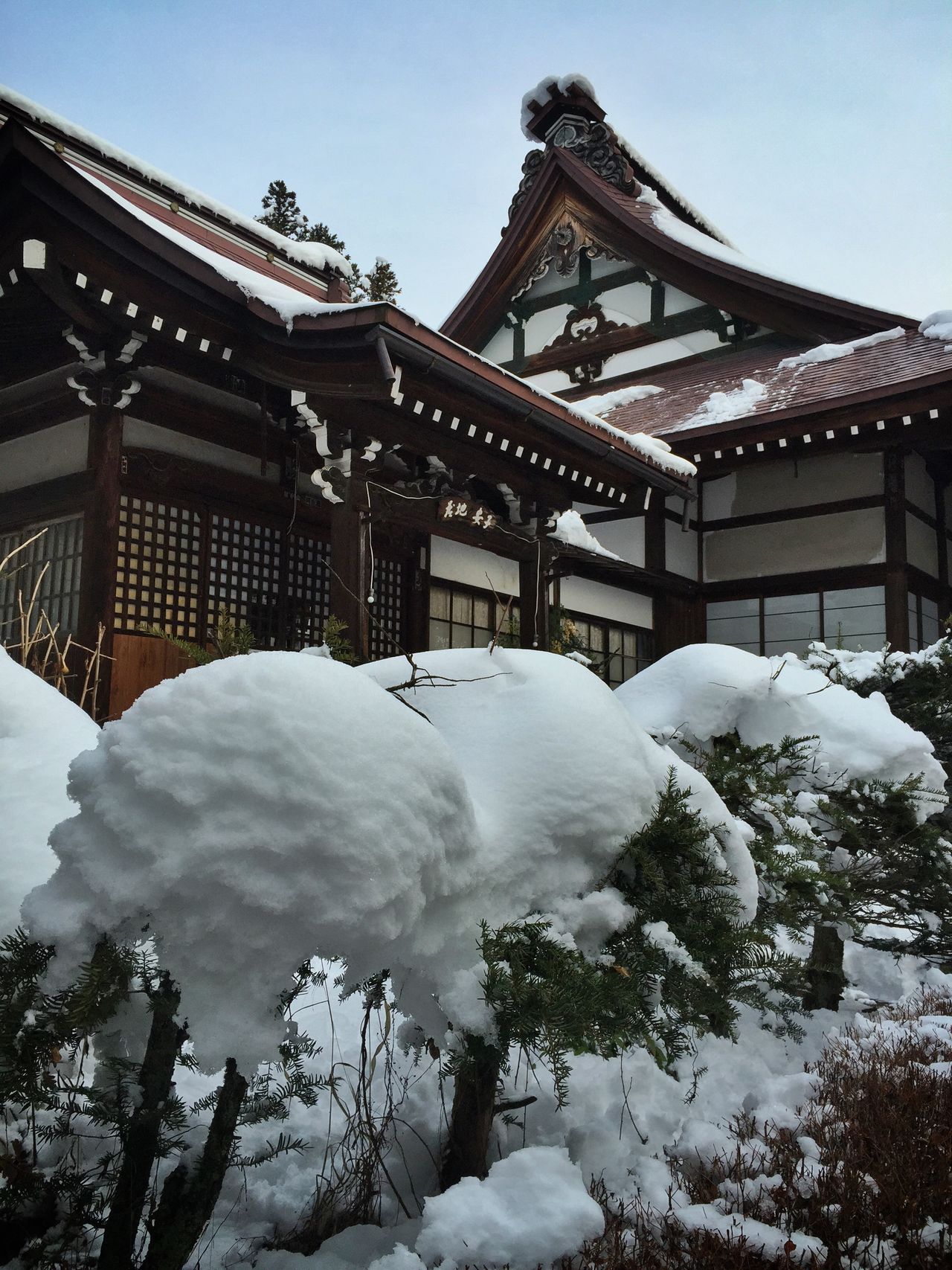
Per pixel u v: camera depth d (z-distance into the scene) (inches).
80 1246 79.8
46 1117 91.1
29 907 65.2
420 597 348.8
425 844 68.7
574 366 627.2
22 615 193.0
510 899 81.7
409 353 237.9
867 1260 86.6
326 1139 103.8
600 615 466.6
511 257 631.8
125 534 247.9
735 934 91.7
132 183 347.6
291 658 72.9
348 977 71.3
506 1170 85.0
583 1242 80.8
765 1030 146.1
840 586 475.8
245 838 62.4
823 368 501.4
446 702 99.5
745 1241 86.7
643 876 91.2
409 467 312.7
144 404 250.8
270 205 836.6
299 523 298.2
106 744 66.5
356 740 68.3
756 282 541.3
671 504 504.7
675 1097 121.3
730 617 509.7
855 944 213.5
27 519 263.1
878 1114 117.6
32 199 209.2
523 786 86.0
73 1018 59.9
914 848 149.3
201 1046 61.3
